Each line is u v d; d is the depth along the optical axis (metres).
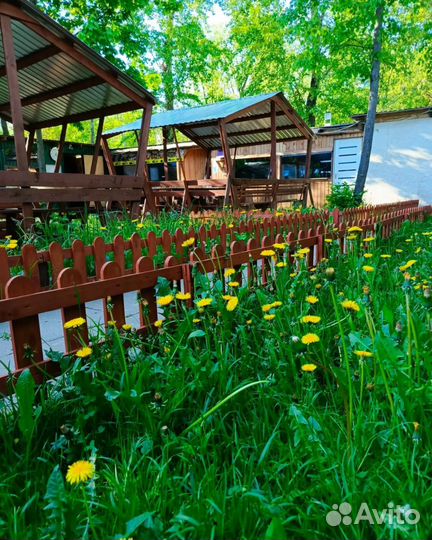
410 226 7.75
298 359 2.11
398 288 3.09
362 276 3.49
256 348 2.34
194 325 2.40
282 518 1.21
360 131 16.14
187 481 1.47
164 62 26.48
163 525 1.24
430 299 2.04
